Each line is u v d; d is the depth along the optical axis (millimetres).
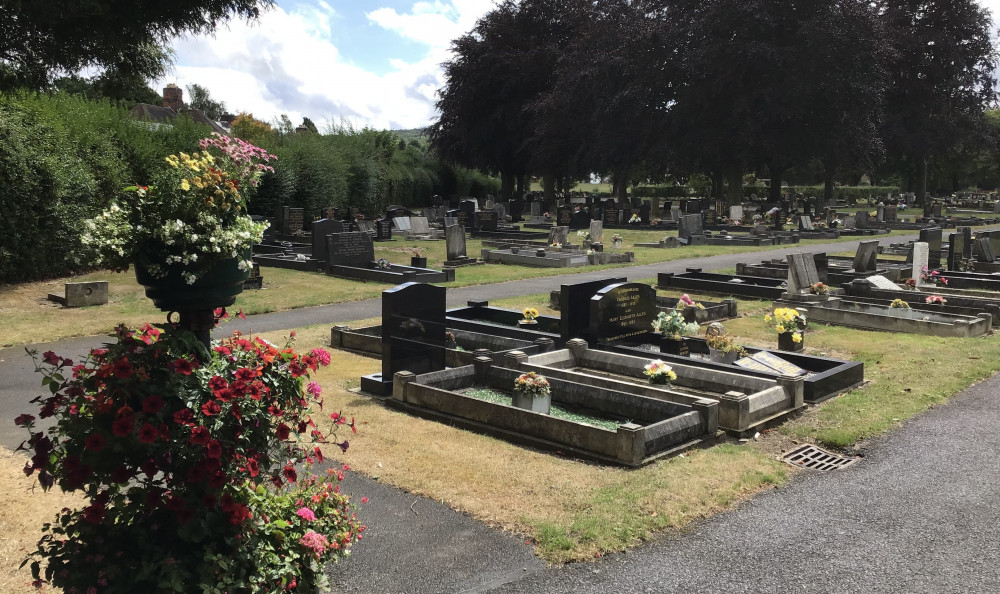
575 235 39938
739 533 5746
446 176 70688
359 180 47031
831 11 46438
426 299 10047
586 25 59875
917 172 71875
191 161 4301
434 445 7660
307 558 4375
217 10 14562
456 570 5137
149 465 3746
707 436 7977
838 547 5527
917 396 9594
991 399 9516
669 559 5320
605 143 55312
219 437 3914
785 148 51281
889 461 7383
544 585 4953
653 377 9469
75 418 3844
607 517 5914
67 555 3924
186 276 4070
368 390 9805
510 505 6180
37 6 12102
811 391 9406
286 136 43250
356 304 17484
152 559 3807
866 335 13906
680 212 52125
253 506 4223
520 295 19172
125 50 15188
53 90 17531
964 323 13492
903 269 22547
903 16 60812
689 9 51156
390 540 5582
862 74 48531
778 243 34312
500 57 62688
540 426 7738
